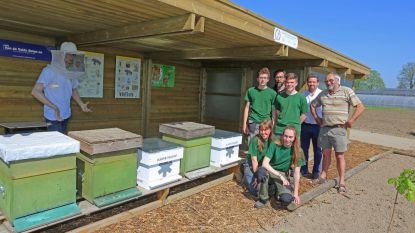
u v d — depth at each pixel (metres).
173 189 5.25
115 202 3.66
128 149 3.80
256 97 5.66
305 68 7.52
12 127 5.00
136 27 4.57
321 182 5.89
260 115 5.63
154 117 8.44
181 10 3.68
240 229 3.99
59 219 3.16
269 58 7.61
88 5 3.61
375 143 11.88
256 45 6.04
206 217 4.25
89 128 7.01
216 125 9.52
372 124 19.97
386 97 46.84
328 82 5.41
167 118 8.81
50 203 3.16
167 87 8.69
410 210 4.98
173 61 8.76
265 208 4.70
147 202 4.65
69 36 5.84
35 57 5.87
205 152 5.02
